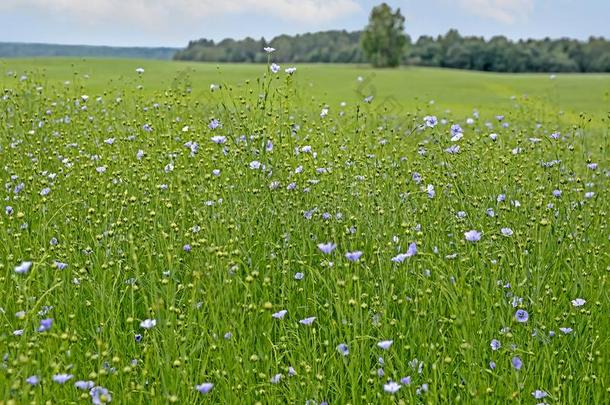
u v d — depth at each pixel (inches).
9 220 241.8
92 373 145.3
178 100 407.8
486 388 153.4
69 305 189.2
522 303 191.9
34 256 209.5
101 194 261.7
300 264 216.5
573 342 184.2
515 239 215.3
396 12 3430.1
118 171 277.1
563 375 164.7
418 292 186.5
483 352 169.5
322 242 230.1
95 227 235.3
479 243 214.7
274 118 330.6
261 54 3831.2
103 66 1872.5
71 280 206.7
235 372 161.6
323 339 189.2
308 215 237.5
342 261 211.9
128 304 198.7
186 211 245.6
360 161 296.4
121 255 212.2
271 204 246.1
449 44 3656.5
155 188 265.7
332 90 1364.4
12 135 367.2
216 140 272.5
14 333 164.9
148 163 299.1
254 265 216.1
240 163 276.5
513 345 166.9
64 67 1721.2
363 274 205.9
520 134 394.0
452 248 228.2
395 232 229.5
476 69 3595.0
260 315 186.2
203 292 184.1
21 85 524.4
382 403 152.3
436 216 247.1
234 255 201.3
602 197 285.4
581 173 362.9
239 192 253.8
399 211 245.3
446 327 185.6
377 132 371.2
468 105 1086.4
